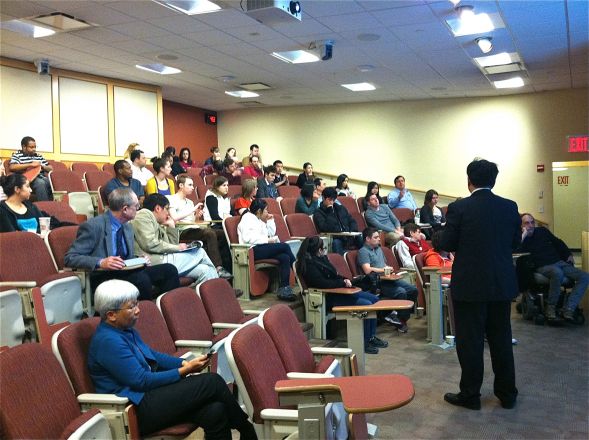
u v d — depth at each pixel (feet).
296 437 5.64
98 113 26.22
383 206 21.12
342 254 17.60
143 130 28.37
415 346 13.43
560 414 9.25
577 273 15.57
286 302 14.06
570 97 27.78
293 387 5.06
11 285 8.36
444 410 9.46
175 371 6.58
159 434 6.27
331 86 27.89
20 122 23.02
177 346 8.15
